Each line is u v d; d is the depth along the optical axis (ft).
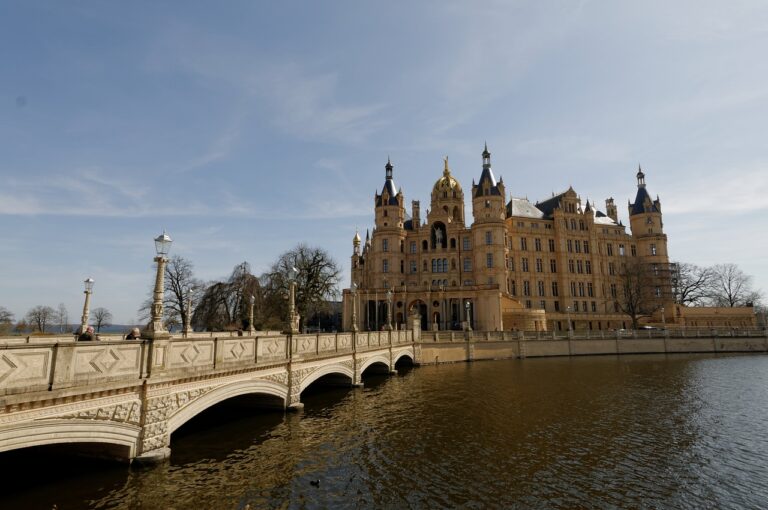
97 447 42.22
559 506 41.78
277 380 68.08
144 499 38.99
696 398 95.61
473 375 134.92
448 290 241.76
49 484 40.19
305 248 210.18
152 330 42.78
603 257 321.73
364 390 103.19
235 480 44.78
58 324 278.05
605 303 313.12
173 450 53.26
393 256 291.58
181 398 46.70
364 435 63.72
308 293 204.95
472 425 70.74
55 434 33.42
